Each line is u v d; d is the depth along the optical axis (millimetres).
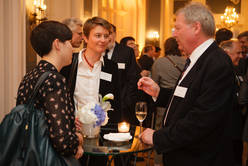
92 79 2490
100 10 8242
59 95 1483
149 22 10641
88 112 2059
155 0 10547
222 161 1574
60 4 5371
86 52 2504
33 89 1501
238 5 11047
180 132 1521
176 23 1653
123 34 9352
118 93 2658
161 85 3711
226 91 1506
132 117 3824
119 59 3756
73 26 3227
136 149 1899
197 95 1554
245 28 11008
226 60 1546
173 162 1632
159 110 3777
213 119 1467
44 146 1445
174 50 3680
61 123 1454
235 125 2826
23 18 3857
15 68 3699
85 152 1835
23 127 1465
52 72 1526
